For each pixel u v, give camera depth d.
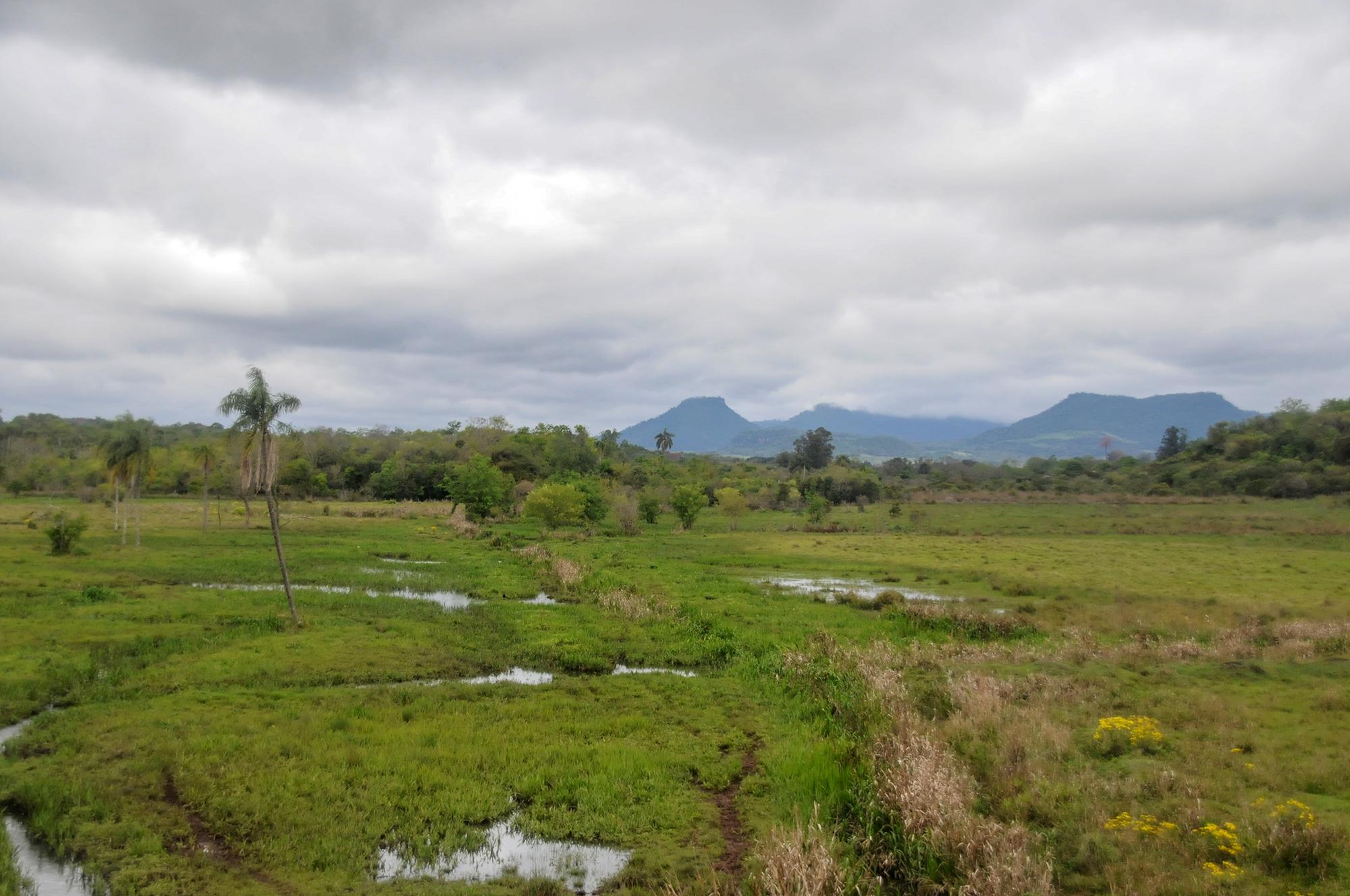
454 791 13.95
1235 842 10.73
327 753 15.34
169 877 10.93
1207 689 18.97
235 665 21.83
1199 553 59.09
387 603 32.50
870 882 11.06
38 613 27.56
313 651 23.67
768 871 10.69
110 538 54.03
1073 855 11.05
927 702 19.16
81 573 37.44
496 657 24.48
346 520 78.56
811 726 17.78
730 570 49.16
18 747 15.35
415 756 15.43
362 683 21.41
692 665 24.67
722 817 13.59
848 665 22.00
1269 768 13.41
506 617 30.48
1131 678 20.05
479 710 18.72
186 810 13.00
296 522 73.75
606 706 19.34
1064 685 19.27
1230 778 13.16
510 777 14.70
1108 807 12.41
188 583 36.44
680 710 19.06
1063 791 12.96
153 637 24.56
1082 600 38.09
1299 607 34.78
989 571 48.75
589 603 34.56
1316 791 12.58
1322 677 19.48
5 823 12.27
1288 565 51.28
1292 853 10.34
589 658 24.42
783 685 20.91
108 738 15.88
